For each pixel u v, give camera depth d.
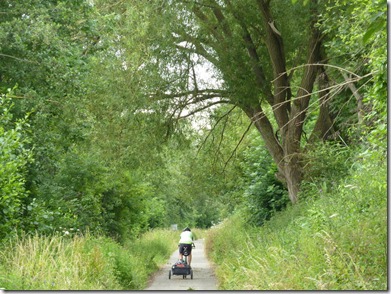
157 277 28.11
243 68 28.30
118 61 28.28
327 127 28.80
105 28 27.12
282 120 29.47
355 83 25.20
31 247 15.87
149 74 27.95
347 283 11.47
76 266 16.31
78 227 27.81
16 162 17.61
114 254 22.14
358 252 12.39
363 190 16.41
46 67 23.53
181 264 26.86
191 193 36.69
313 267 12.93
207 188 36.56
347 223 14.59
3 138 17.44
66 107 24.53
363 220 14.05
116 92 27.97
